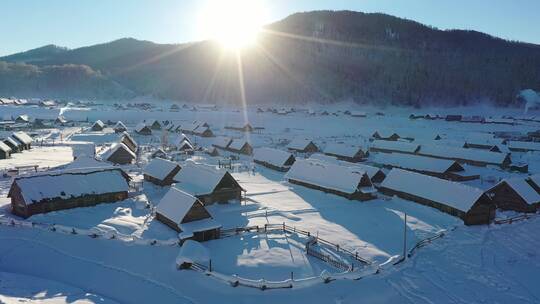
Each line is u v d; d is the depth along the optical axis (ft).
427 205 179.32
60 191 155.22
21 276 110.93
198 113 614.75
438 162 247.70
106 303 101.60
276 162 256.32
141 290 108.06
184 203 140.05
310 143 328.90
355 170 194.39
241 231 141.79
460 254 133.80
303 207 173.99
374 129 496.64
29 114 548.72
